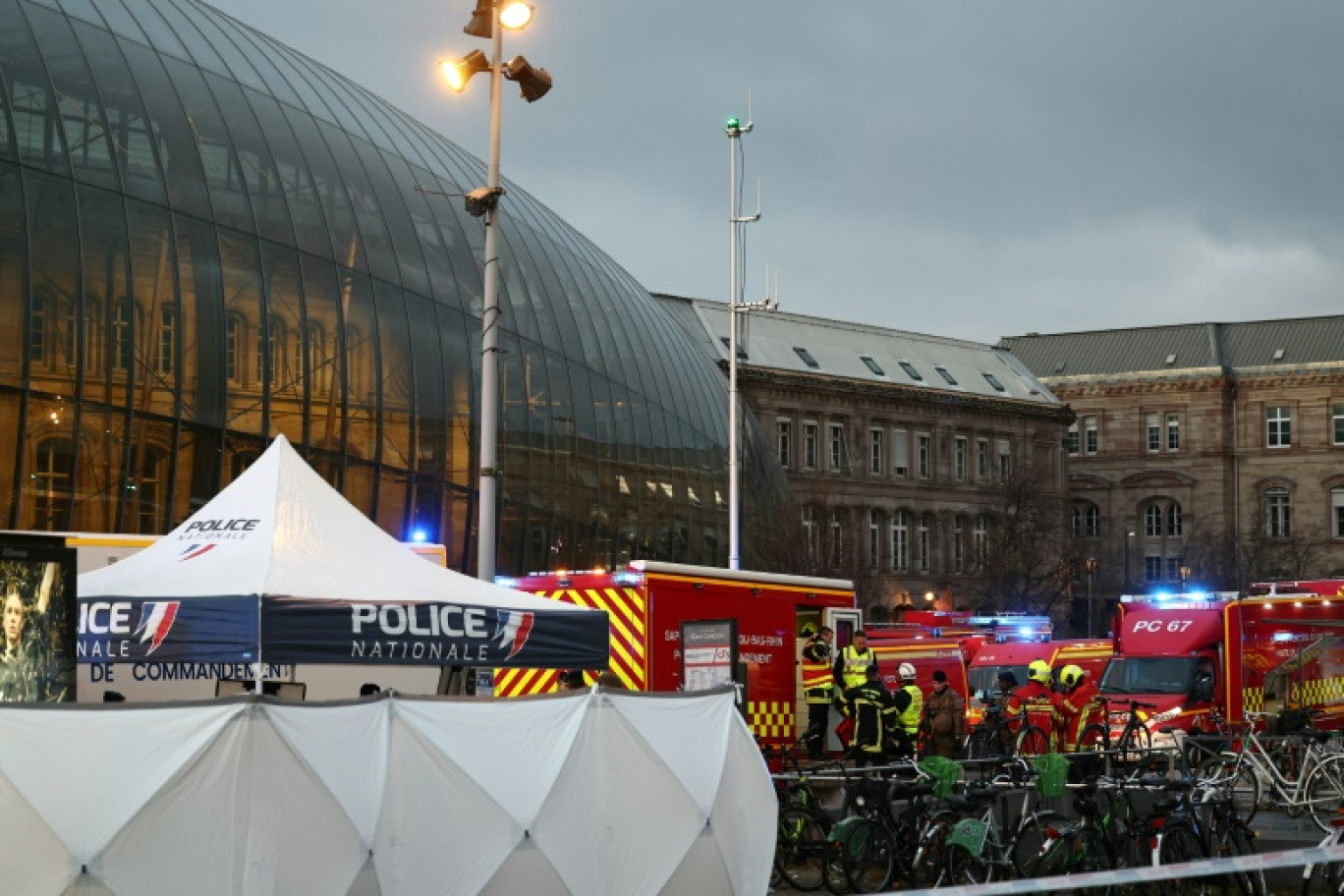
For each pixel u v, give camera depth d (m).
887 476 159.25
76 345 48.56
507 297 69.56
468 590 21.62
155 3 59.38
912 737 33.69
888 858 24.64
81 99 51.06
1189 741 36.19
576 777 18.03
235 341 52.84
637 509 76.56
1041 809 26.62
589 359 74.75
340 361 56.47
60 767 15.40
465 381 62.31
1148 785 24.97
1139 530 193.50
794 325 160.50
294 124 59.47
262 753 15.96
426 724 17.33
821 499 153.00
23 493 46.94
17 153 48.66
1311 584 55.41
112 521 48.84
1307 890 23.52
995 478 168.88
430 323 61.16
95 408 48.78
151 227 51.12
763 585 36.38
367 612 20.19
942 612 69.38
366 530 22.22
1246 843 25.69
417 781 17.11
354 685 30.30
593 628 21.69
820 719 36.84
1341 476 188.38
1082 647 57.72
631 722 18.61
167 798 15.50
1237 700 48.19
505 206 76.50
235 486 22.36
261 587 19.81
